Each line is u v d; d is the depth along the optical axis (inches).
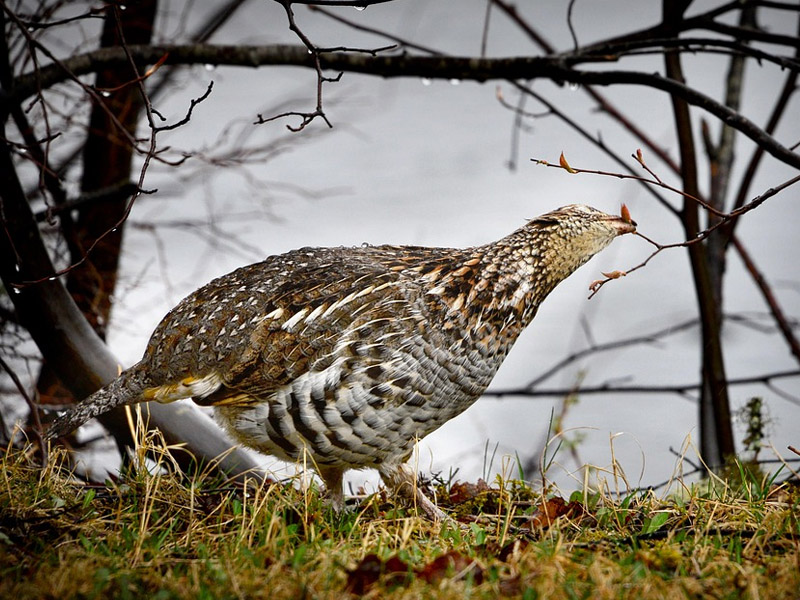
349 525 306.0
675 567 263.0
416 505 321.1
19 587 245.0
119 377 332.8
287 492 328.8
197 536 294.8
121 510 309.7
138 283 552.7
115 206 533.6
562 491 350.0
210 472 382.0
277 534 289.3
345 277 319.6
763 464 429.7
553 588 241.6
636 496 331.0
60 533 292.7
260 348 310.3
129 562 267.1
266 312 315.0
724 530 291.3
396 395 308.3
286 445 316.5
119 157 531.8
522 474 359.3
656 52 395.5
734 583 249.3
